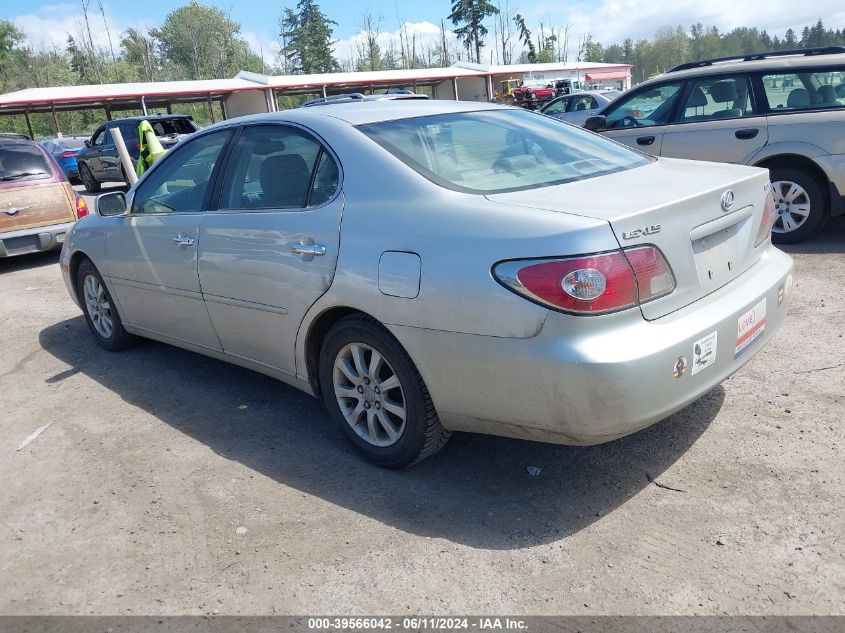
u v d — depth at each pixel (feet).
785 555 8.38
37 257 31.99
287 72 251.80
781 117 21.48
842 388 12.29
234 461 11.62
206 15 236.84
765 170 11.09
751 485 9.78
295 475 11.05
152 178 14.92
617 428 8.50
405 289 9.47
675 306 9.00
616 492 9.94
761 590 7.87
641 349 8.35
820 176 21.35
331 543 9.27
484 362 8.91
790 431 11.05
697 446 10.90
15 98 93.76
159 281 14.37
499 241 8.69
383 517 9.77
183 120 60.54
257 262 11.75
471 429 9.77
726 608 7.65
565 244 8.23
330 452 11.72
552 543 8.95
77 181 73.82
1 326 20.86
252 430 12.71
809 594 7.76
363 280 10.00
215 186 13.11
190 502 10.49
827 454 10.32
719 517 9.17
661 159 12.41
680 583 8.07
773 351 14.14
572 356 8.20
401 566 8.73
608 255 8.25
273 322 11.84
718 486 9.83
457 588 8.27
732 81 22.54
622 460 10.73
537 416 8.77
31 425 13.66
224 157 13.09
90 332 19.52
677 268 8.98
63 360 17.37
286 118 12.16
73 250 17.38
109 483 11.21
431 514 9.77
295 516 9.94
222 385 14.93
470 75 139.33
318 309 10.86
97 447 12.49
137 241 14.73
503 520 9.51
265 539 9.46
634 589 8.04
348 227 10.34
